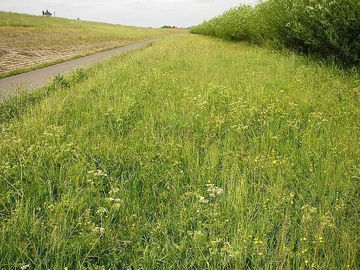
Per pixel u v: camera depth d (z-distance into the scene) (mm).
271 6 16016
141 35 58406
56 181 3982
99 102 6949
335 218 3191
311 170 3982
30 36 28797
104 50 25375
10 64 15219
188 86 8078
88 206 3500
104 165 4305
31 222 3127
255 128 5469
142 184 3959
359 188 3691
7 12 54812
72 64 16156
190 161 4383
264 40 18594
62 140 5133
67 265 2703
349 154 4426
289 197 3479
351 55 10086
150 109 6531
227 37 29375
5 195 3625
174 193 3666
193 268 2725
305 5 11711
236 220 3189
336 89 7496
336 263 2662
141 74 10344
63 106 6816
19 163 4344
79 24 60812
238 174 3961
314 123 5566
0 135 5207
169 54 15219
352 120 5707
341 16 9672
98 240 2906
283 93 7402
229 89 7762
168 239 2977
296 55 13180
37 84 10570
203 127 5609
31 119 5898
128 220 3211
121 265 2791
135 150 4734
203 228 3102
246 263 2748
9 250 2789
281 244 2795
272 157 4309
